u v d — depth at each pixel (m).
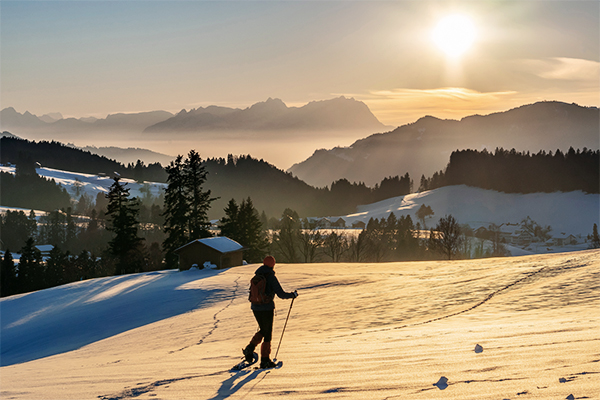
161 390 5.32
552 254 40.94
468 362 5.64
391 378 5.05
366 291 25.25
